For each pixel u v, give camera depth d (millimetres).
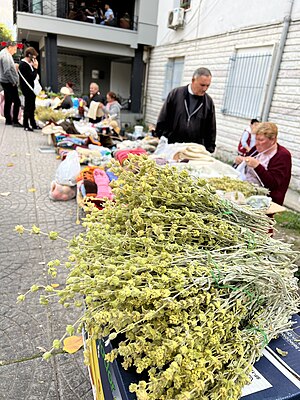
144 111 12773
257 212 1254
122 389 810
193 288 812
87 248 952
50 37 10727
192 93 3578
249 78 6816
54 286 2268
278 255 1104
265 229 1230
